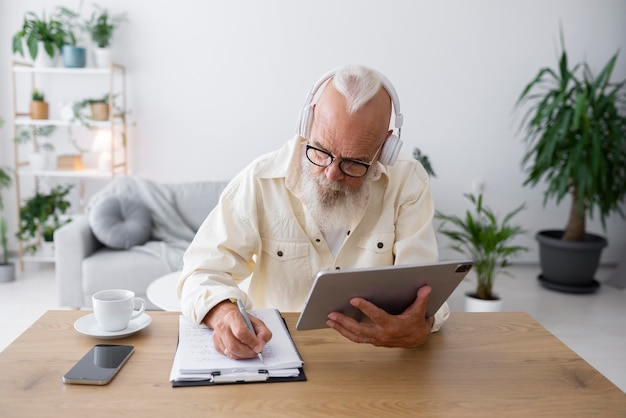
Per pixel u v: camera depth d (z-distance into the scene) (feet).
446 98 13.33
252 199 4.21
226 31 12.98
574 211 12.07
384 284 3.14
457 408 2.77
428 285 3.28
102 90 13.16
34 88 13.10
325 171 3.61
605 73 11.08
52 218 13.37
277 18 12.95
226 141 13.43
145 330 3.71
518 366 3.28
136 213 10.74
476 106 13.37
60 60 12.52
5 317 9.98
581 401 2.88
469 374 3.17
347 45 13.08
